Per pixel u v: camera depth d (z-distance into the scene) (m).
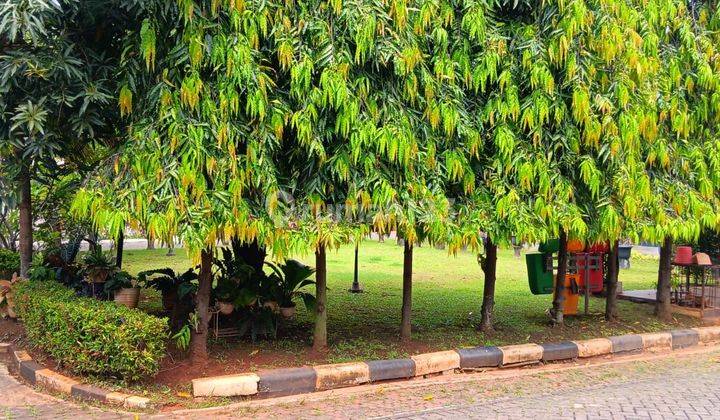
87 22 5.16
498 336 7.88
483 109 6.40
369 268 16.47
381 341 7.29
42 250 10.62
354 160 5.48
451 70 5.95
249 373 5.70
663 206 7.83
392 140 5.48
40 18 4.44
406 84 5.71
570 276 9.70
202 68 5.09
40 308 6.10
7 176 5.41
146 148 4.95
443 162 6.14
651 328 8.94
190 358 6.04
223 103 4.97
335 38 5.37
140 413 4.90
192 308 7.62
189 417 4.86
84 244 15.52
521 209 6.34
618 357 7.74
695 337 8.60
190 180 4.89
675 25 8.10
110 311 5.48
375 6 5.36
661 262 9.81
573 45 6.34
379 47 5.38
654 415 5.18
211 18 5.01
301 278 7.54
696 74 8.12
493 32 6.22
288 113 5.29
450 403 5.47
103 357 5.33
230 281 7.20
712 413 5.25
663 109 7.64
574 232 6.82
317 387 5.77
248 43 4.98
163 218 4.80
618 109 6.68
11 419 4.73
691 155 8.28
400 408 5.28
